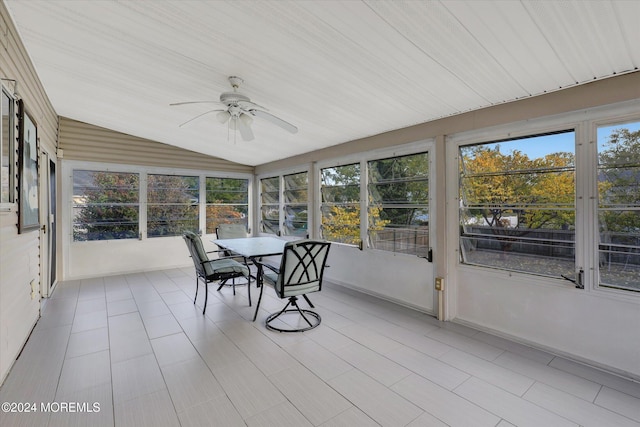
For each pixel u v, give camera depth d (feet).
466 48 6.35
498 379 7.11
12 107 7.48
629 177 7.10
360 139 13.92
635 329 7.06
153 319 10.80
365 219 13.84
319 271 10.44
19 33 7.93
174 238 19.17
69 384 6.90
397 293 12.46
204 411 6.05
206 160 20.24
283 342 9.03
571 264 8.02
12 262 7.60
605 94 7.28
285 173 19.21
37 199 10.02
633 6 4.80
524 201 8.88
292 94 9.68
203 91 10.42
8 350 7.30
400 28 5.96
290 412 6.03
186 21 6.63
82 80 10.63
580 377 7.17
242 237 18.06
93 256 16.74
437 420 5.79
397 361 7.93
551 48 6.11
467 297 10.19
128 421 5.75
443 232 10.59
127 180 17.69
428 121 11.00
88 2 6.44
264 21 6.29
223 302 12.74
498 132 9.30
